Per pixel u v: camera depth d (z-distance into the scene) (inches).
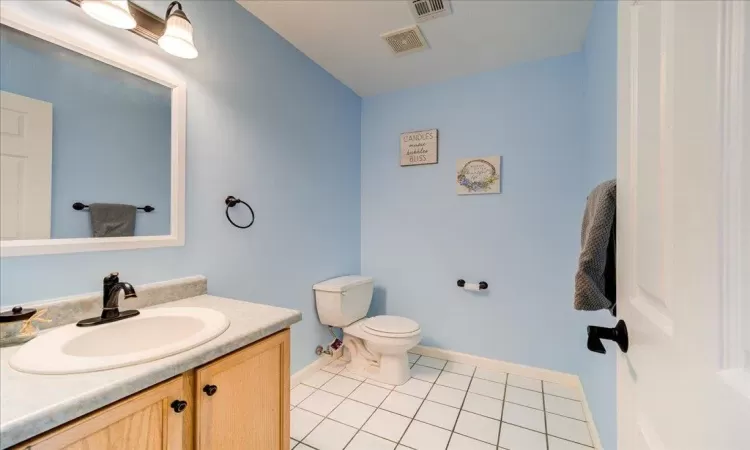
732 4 13.2
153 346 41.3
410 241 103.7
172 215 53.1
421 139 101.3
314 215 89.0
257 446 39.7
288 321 43.9
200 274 57.7
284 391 44.1
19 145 37.6
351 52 83.3
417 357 99.1
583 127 81.0
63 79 41.2
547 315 85.5
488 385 82.2
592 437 61.9
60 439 23.0
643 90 22.5
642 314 22.4
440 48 81.0
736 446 12.3
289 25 72.3
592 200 36.3
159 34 50.6
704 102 14.8
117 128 46.5
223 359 35.3
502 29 72.8
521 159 88.4
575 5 64.5
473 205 94.5
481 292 93.4
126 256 47.0
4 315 32.5
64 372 26.3
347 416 68.5
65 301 39.2
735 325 12.9
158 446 29.0
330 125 95.6
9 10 36.3
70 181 41.8
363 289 94.4
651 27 21.1
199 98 57.7
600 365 56.8
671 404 17.8
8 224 36.7
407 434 62.9
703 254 14.8
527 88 87.7
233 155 64.5
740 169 12.8
